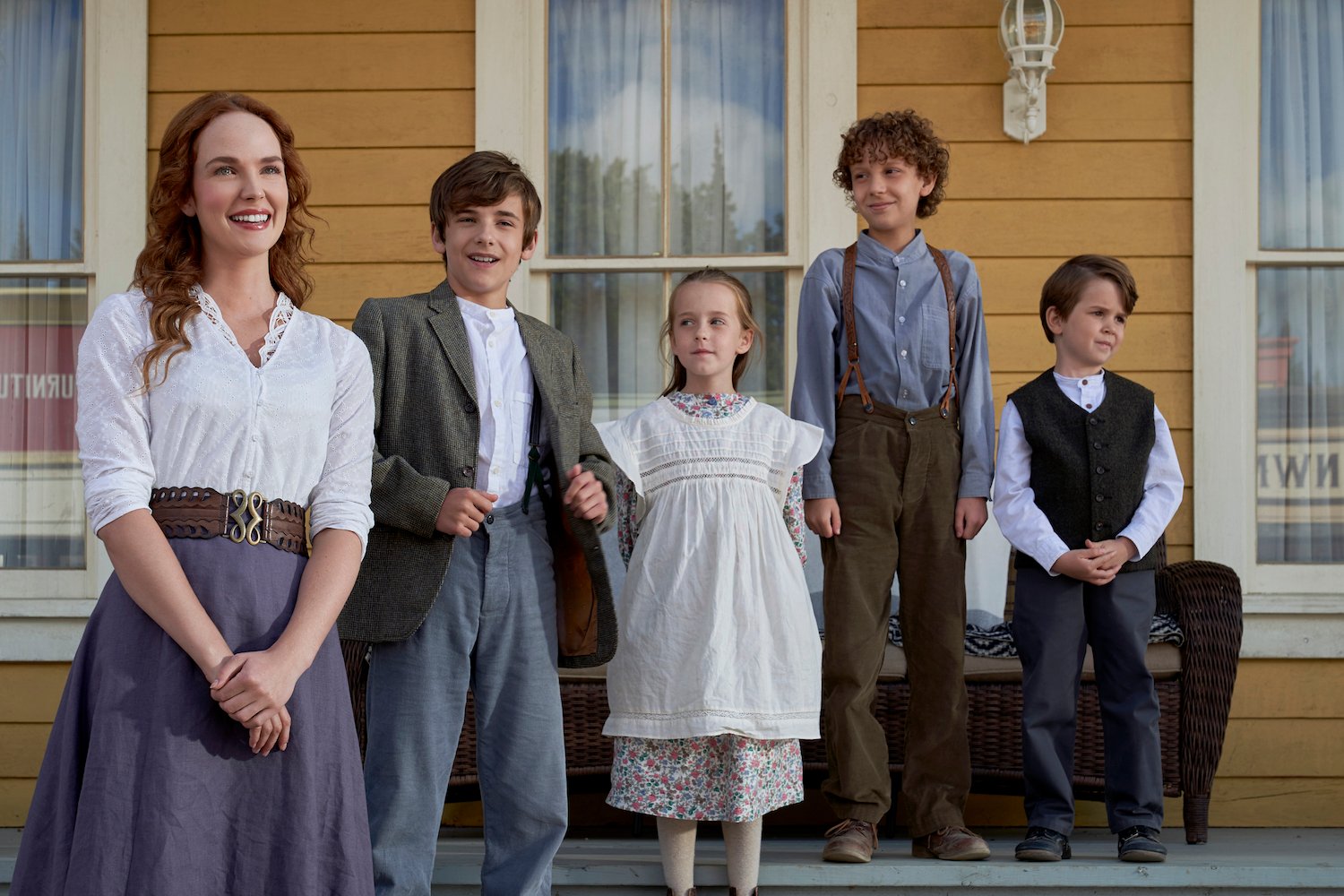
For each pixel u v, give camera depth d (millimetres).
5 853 3414
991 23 4023
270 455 2025
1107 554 3008
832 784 2988
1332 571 3945
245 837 1947
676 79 4172
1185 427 3945
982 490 3045
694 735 2688
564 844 3387
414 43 4078
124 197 4047
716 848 3268
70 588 4035
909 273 3094
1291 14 4086
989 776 3453
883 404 3047
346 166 4059
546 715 2545
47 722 3914
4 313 4117
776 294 4117
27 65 4148
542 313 4145
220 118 2117
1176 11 4016
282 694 1922
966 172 3994
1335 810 3828
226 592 1962
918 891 2877
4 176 4141
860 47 4039
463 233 2637
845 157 3139
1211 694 3318
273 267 2250
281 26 4078
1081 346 3158
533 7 4133
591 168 4160
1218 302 3953
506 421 2596
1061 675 3037
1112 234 3982
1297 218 4051
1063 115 4004
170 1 4078
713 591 2768
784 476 2908
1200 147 3980
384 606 2455
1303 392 4027
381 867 2430
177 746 1899
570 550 2604
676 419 2916
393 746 2457
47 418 4109
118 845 1873
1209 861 2977
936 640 3012
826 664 3006
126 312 2033
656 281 4145
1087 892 2889
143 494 1956
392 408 2541
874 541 3020
